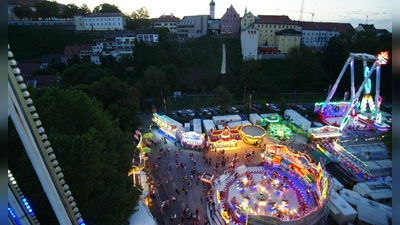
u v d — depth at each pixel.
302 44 134.62
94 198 30.64
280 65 117.69
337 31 144.88
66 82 89.38
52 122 34.41
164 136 67.38
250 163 54.59
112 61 109.88
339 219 37.97
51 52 130.00
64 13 167.25
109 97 66.69
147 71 90.50
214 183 46.69
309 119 82.12
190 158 56.69
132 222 34.47
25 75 98.12
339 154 54.59
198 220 39.44
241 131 63.75
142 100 88.31
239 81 109.75
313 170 44.84
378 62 63.66
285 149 51.56
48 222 27.66
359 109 82.12
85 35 138.62
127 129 58.03
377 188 43.69
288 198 43.56
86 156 28.44
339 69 112.19
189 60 118.88
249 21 135.62
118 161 38.34
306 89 110.38
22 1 161.25
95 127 35.03
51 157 11.97
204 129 70.88
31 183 26.55
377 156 53.28
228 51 125.06
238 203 40.59
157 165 52.59
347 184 46.66
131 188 34.84
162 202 43.12
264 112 86.06
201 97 99.31
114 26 152.88
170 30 167.25
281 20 135.75
